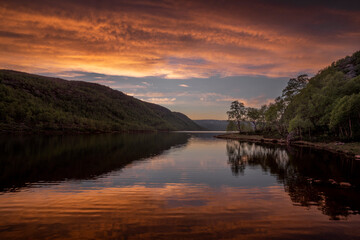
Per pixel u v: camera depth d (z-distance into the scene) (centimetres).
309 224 825
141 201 1088
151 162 2367
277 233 751
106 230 763
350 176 1667
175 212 940
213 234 736
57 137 7262
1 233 738
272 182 1495
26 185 1384
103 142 5362
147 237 711
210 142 6094
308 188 1330
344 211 955
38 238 707
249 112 10169
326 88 5156
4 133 8394
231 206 1017
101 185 1402
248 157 2812
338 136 4697
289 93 7056
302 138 5466
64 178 1586
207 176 1691
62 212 934
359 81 4812
